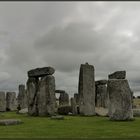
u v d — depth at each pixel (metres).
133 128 27.02
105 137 22.64
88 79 45.06
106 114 42.47
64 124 30.41
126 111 32.47
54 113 43.91
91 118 37.31
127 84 32.81
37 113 44.66
